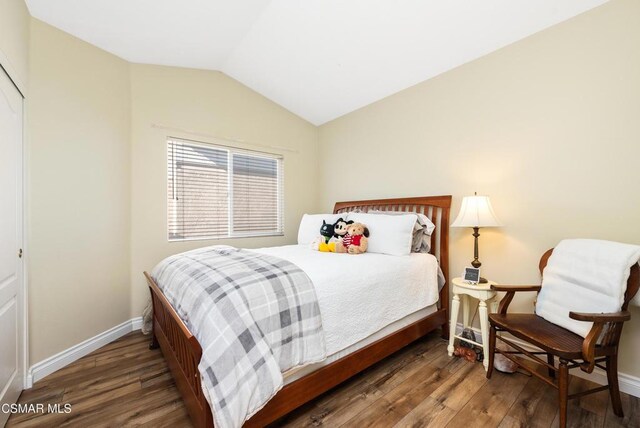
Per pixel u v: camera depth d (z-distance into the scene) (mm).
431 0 1966
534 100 2098
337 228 2594
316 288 1579
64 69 2131
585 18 1862
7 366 1547
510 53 2227
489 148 2352
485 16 2023
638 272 1500
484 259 2385
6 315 1551
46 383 1847
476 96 2436
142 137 2725
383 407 1596
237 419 1094
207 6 2113
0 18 1482
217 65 3066
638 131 1680
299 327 1421
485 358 1990
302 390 1450
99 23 2115
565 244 1808
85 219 2266
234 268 1587
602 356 1475
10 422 1505
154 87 2803
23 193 1812
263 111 3584
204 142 3107
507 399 1665
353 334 1707
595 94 1829
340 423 1473
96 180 2354
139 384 1832
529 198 2129
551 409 1579
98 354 2227
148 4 1994
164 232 2850
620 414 1512
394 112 3135
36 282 1921
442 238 2613
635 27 1685
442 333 2535
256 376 1178
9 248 1602
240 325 1218
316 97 3441
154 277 2164
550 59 2020
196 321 1293
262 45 2678
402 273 2102
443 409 1581
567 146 1947
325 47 2596
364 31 2336
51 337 1999
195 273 1635
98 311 2355
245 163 3463
